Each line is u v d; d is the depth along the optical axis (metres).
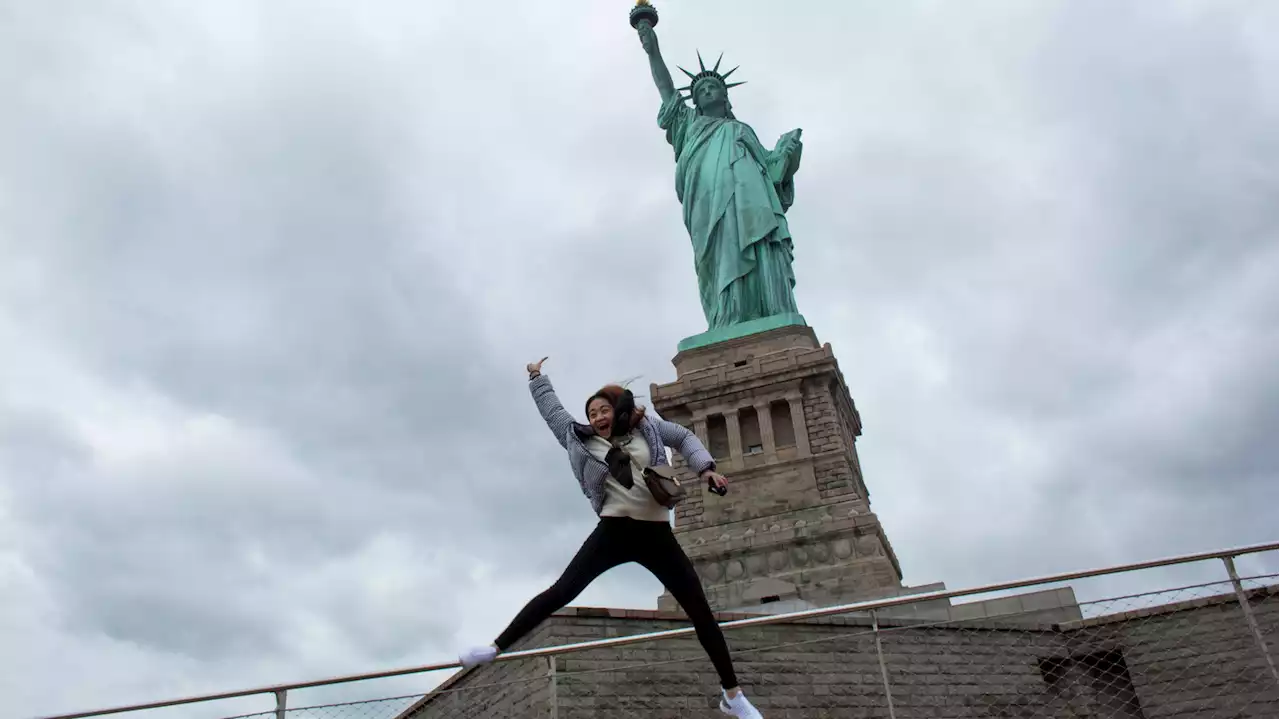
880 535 69.88
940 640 35.69
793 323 79.81
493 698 32.38
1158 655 32.28
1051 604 44.00
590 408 10.85
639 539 10.32
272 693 17.88
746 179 84.62
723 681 10.16
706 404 78.12
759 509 73.06
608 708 32.22
